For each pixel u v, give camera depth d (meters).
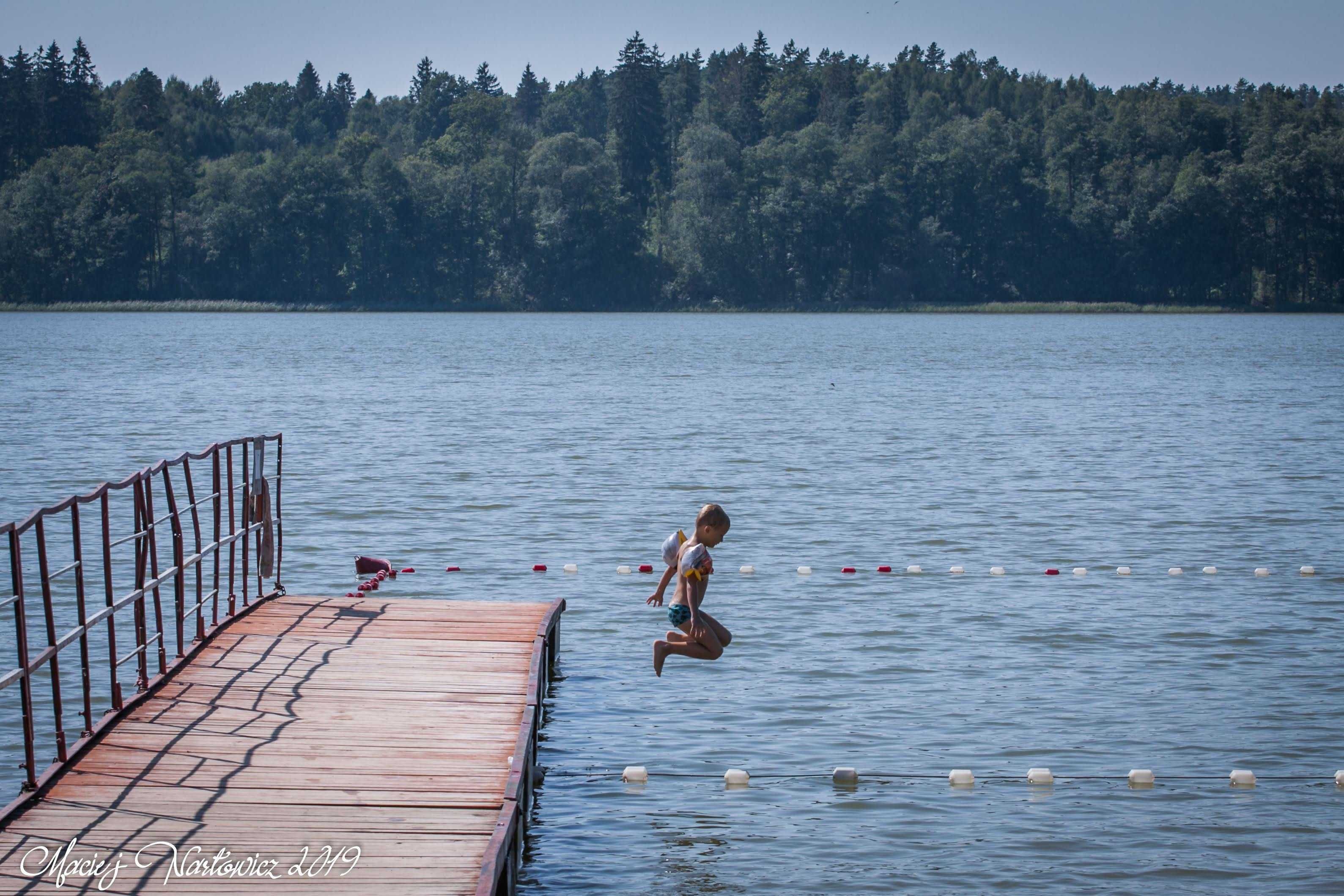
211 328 127.31
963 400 51.09
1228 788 11.16
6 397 49.75
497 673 12.55
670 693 13.73
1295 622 16.72
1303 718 12.88
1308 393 55.16
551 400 50.03
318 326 135.50
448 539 22.41
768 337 112.12
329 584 18.97
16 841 8.46
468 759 10.14
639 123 190.38
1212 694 13.66
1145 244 172.25
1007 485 28.75
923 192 177.62
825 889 9.43
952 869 9.71
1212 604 17.72
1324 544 22.09
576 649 15.55
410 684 12.14
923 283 175.50
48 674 13.95
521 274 171.75
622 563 20.67
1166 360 80.06
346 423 41.00
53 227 165.38
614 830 10.38
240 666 12.69
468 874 8.09
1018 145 183.25
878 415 44.81
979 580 19.25
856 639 15.86
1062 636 16.03
